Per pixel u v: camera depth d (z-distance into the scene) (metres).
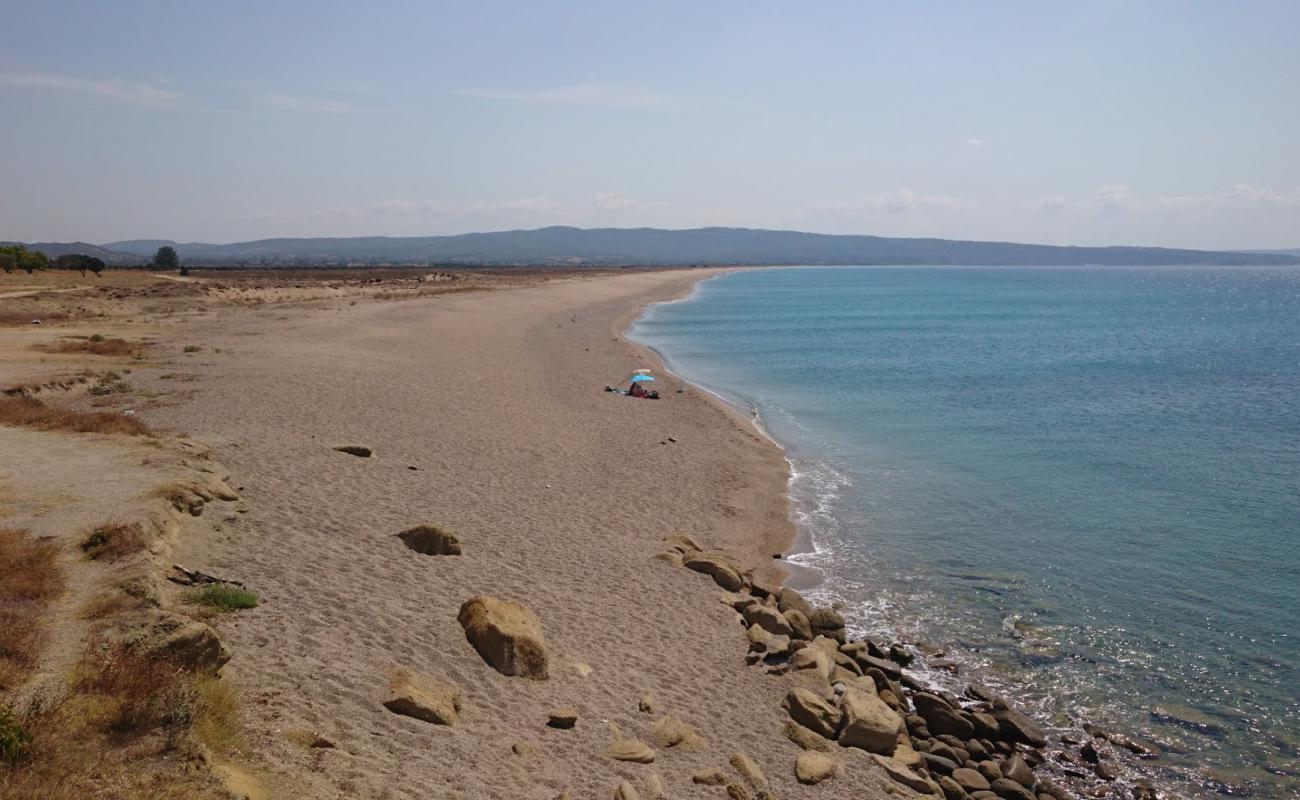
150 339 39.81
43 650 8.20
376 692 9.30
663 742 9.95
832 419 33.91
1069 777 11.56
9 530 11.30
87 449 16.39
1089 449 28.83
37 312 48.62
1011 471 25.95
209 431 20.72
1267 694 13.48
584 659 11.73
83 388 26.88
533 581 14.03
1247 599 16.80
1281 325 80.62
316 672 9.39
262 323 49.06
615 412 30.28
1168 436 30.91
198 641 8.46
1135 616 16.09
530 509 18.06
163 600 9.81
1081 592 17.11
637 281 159.62
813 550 19.16
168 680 7.67
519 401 30.14
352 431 22.44
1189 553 19.17
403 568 13.32
